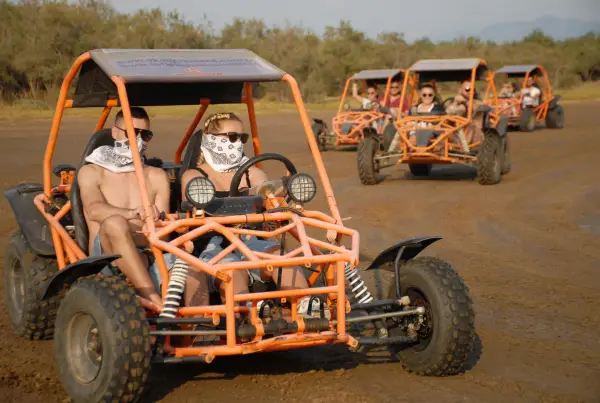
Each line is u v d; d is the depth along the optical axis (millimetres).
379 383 4656
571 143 20547
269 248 4871
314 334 4320
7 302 5910
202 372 4898
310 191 4949
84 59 5223
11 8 43812
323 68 52906
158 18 53312
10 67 39188
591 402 4387
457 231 9586
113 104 5770
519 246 8688
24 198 5770
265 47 57188
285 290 4418
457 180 14141
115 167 5234
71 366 4340
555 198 11719
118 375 4004
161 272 4457
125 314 4062
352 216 10656
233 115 5453
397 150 14055
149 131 5312
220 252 4523
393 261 5008
